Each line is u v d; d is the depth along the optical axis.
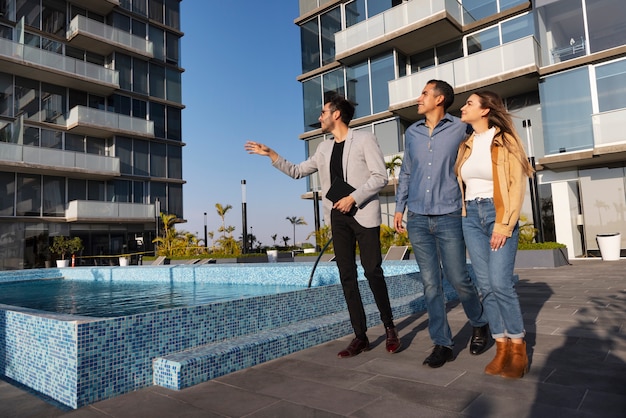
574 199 11.54
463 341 2.84
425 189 2.43
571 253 11.48
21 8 17.38
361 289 4.02
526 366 2.10
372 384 2.03
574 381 1.95
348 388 1.99
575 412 1.61
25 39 17.30
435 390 1.91
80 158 17.86
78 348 1.96
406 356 2.52
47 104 17.98
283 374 2.26
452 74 12.54
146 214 19.66
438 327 2.38
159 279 9.82
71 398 1.95
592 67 10.77
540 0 11.52
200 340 2.53
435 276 2.44
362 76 15.09
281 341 2.65
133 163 20.05
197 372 2.17
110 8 19.72
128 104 20.33
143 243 19.81
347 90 15.52
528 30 12.13
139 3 21.27
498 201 2.12
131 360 2.15
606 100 10.57
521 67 11.34
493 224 2.22
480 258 2.26
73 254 16.83
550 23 11.53
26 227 16.59
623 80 10.37
